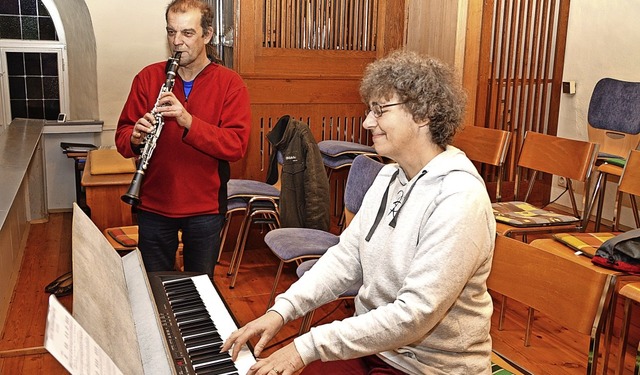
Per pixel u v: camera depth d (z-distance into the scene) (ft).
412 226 5.19
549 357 10.11
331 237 10.97
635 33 16.15
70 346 2.73
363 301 5.59
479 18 15.23
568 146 11.82
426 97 5.10
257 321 5.26
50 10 20.07
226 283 12.91
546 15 16.40
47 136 18.47
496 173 16.84
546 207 18.10
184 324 5.18
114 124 19.51
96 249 4.13
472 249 4.87
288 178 12.21
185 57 7.82
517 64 16.26
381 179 5.82
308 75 15.08
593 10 17.29
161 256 8.38
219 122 8.14
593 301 5.79
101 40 18.28
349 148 14.55
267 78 14.74
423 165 5.36
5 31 19.98
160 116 7.59
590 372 5.99
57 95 20.63
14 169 12.16
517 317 11.62
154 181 8.12
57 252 14.99
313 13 14.99
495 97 16.16
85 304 3.44
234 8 14.28
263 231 14.99
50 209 18.74
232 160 8.05
